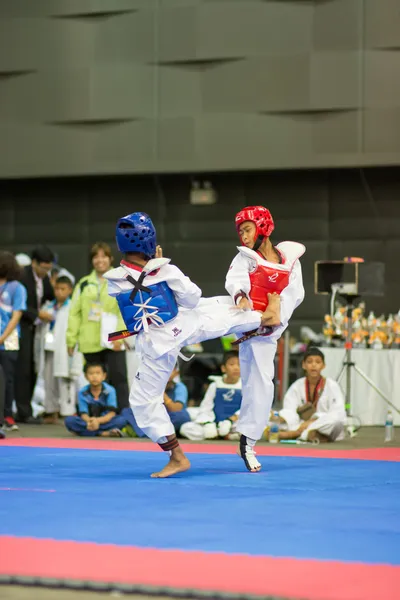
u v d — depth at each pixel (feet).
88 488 16.79
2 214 52.60
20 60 49.11
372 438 31.40
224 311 19.02
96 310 32.12
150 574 10.07
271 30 46.29
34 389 38.11
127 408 30.99
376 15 45.19
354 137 45.44
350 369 34.14
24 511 14.06
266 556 10.95
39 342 37.86
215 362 43.29
